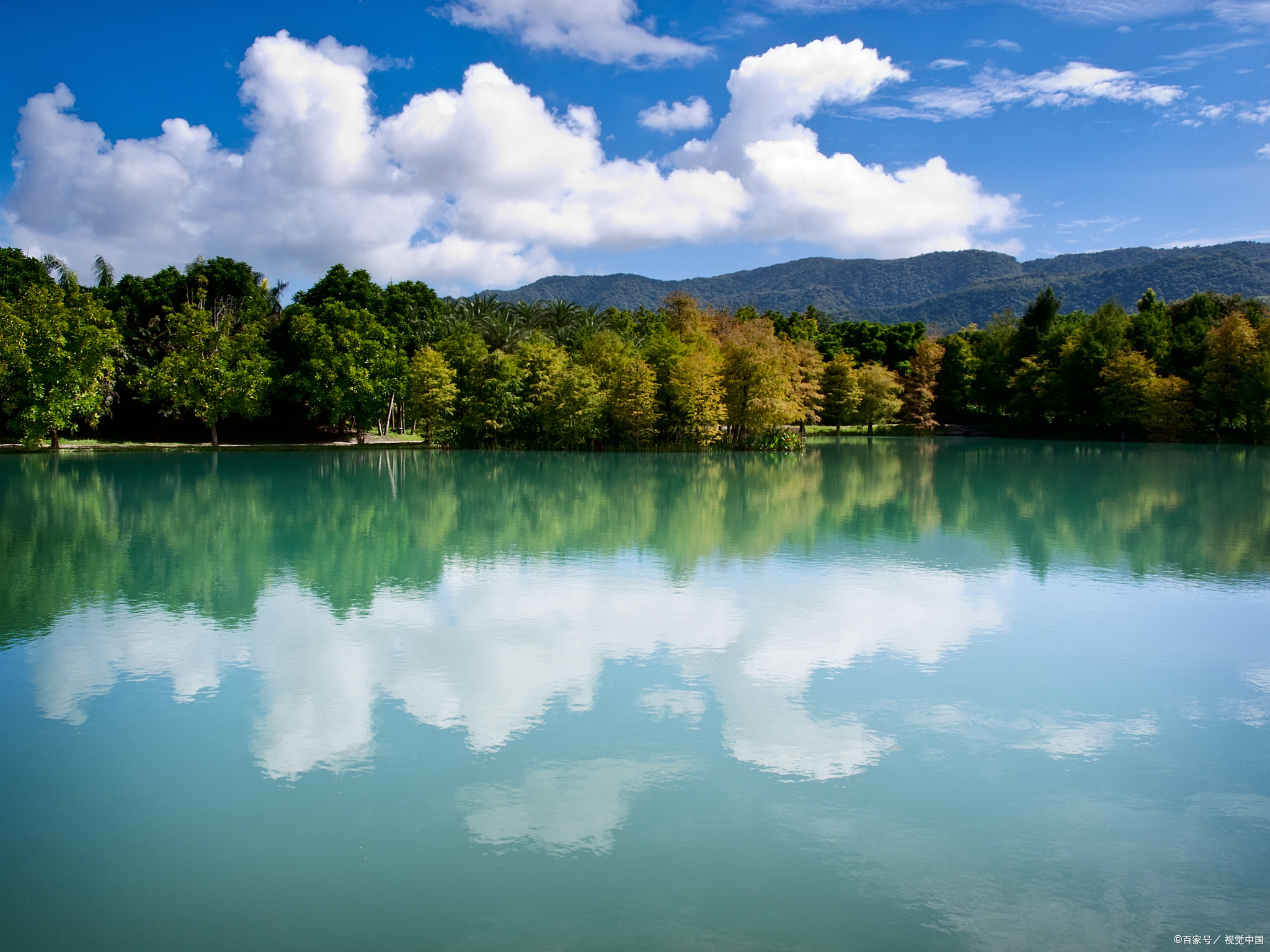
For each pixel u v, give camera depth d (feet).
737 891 19.35
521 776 25.12
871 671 34.94
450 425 212.43
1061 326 286.05
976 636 40.14
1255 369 216.54
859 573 54.44
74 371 159.94
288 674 34.27
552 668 35.04
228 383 184.34
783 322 379.96
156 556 60.34
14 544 65.62
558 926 17.99
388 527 74.79
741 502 95.09
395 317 239.71
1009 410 303.89
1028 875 20.21
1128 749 27.40
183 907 18.74
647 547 64.18
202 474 128.88
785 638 39.42
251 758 26.37
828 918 18.37
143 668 35.09
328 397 196.54
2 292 179.42
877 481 122.31
